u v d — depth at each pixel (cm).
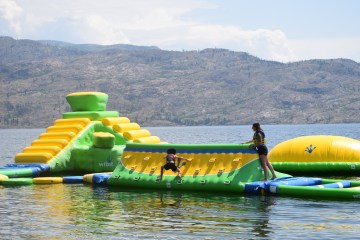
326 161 2380
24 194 1819
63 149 2584
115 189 1927
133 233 1164
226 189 1736
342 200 1566
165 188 1867
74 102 2830
